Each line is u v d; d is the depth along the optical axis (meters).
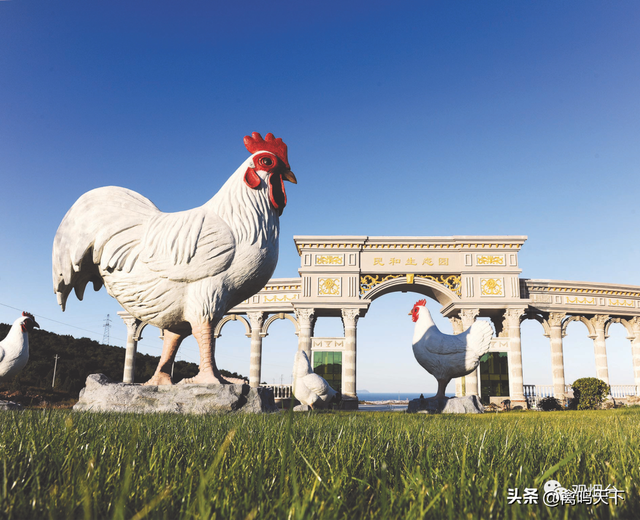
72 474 1.17
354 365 20.14
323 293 21.03
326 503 0.95
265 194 6.67
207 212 6.32
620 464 1.56
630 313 22.83
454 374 12.51
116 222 6.04
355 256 21.36
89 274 6.53
